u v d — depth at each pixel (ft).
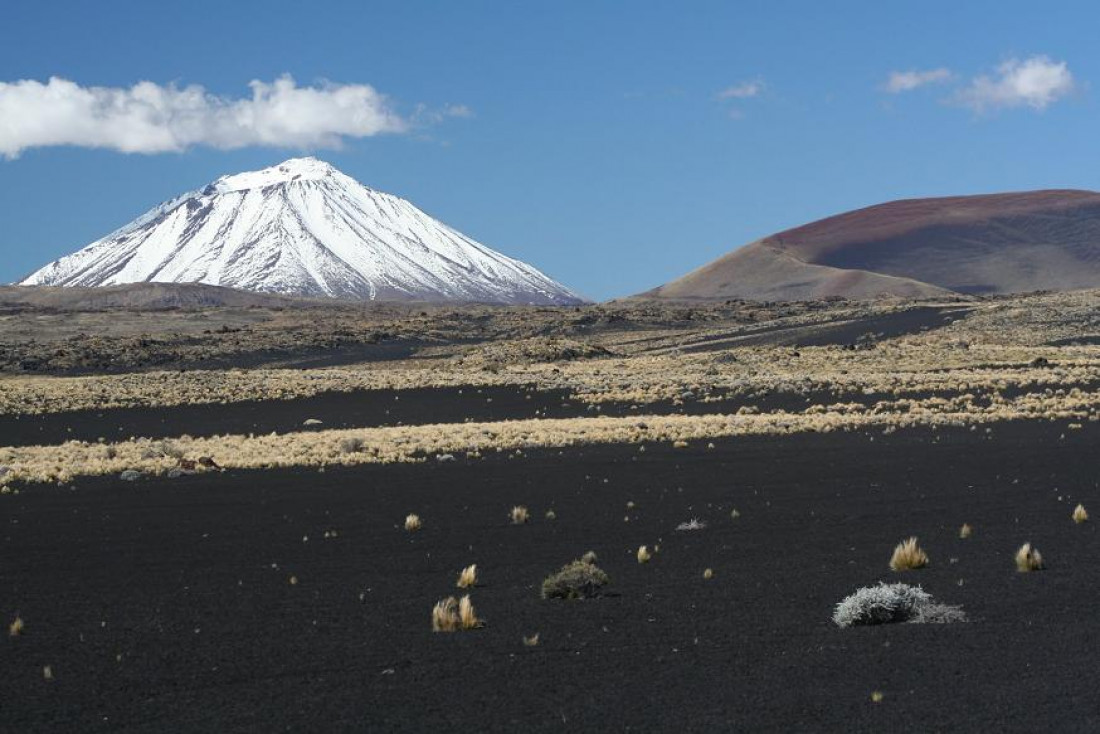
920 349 373.40
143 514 116.67
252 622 68.08
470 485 133.39
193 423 246.88
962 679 52.26
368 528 104.22
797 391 272.51
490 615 67.77
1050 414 207.62
